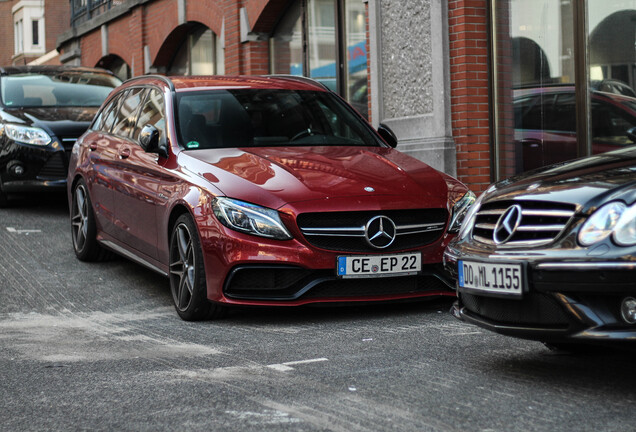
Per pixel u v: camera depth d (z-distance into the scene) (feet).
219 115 23.04
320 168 20.42
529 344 16.62
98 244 27.27
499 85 32.81
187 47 59.16
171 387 14.28
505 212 13.94
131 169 23.66
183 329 19.29
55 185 36.09
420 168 21.15
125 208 24.03
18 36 152.35
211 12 52.54
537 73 31.55
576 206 12.82
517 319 13.51
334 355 16.25
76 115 37.40
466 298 14.84
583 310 12.45
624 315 12.08
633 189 12.42
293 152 21.58
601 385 13.53
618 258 11.99
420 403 12.86
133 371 15.48
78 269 26.81
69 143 36.19
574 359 15.42
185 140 22.18
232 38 49.98
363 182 19.80
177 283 20.75
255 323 19.70
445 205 19.84
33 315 21.30
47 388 14.51
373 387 13.84
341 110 24.47
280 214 18.90
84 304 22.48
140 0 62.08
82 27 75.51
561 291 12.67
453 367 14.99
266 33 48.34
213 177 20.02
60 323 20.29
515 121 32.40
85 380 14.96
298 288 19.12
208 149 21.94
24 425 12.57
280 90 24.56
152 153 23.03
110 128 27.09
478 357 15.69
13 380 15.12
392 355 16.08
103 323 20.20
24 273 26.32
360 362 15.60
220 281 19.19
